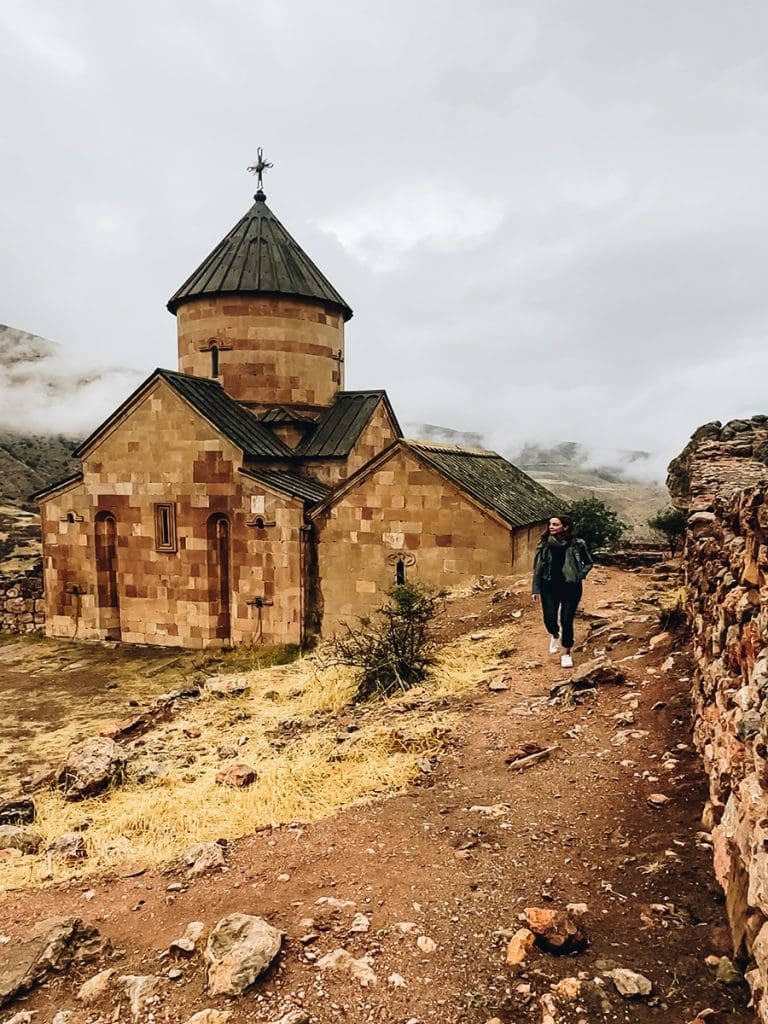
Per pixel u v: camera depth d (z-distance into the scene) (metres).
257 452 19.80
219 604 19.97
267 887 4.66
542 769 6.07
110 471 20.84
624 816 5.00
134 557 20.75
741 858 3.32
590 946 3.63
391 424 24.19
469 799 5.76
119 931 4.35
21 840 6.03
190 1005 3.52
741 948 3.24
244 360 22.41
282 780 6.71
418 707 8.41
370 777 6.54
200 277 23.17
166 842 5.76
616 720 6.78
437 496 16.84
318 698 9.54
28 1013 3.60
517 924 3.89
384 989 3.46
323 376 23.41
